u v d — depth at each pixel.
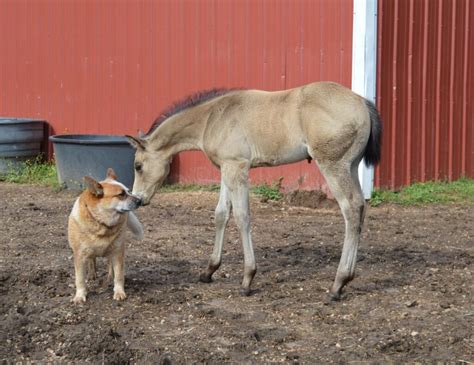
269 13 12.28
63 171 12.66
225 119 7.32
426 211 11.05
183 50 13.07
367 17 11.38
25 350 6.11
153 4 13.27
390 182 11.82
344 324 6.58
